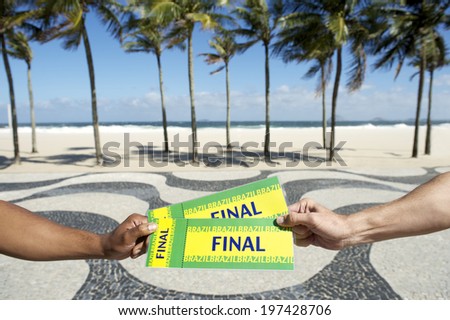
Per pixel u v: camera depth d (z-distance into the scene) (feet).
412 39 44.01
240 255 3.06
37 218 3.18
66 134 114.52
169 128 171.83
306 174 34.19
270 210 3.27
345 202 22.95
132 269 13.00
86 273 12.70
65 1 33.40
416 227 3.16
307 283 11.84
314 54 48.11
